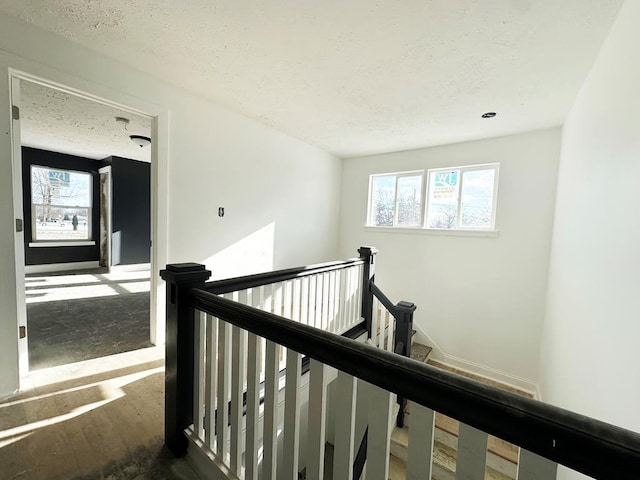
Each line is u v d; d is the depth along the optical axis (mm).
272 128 3424
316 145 4070
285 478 994
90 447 1438
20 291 1891
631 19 1277
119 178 5844
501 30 1625
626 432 472
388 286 4293
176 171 2539
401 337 2494
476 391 595
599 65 1737
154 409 1734
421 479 692
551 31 1605
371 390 765
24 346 1956
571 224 2225
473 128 3174
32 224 5426
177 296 1334
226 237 3008
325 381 878
